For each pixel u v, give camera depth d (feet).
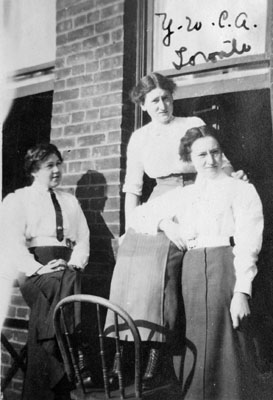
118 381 7.16
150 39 8.16
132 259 7.33
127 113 8.22
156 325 6.93
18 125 9.56
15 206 8.23
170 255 7.07
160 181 7.55
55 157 8.37
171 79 7.70
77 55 8.71
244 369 6.48
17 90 9.54
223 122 7.29
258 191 6.86
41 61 9.30
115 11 8.29
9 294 8.73
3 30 9.45
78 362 7.32
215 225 6.86
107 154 8.26
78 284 7.89
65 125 8.78
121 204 8.11
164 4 8.02
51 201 8.23
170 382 6.86
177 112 7.80
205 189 7.04
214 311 6.66
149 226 7.33
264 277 6.64
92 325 7.87
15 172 9.53
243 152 7.04
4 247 8.18
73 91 8.72
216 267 6.73
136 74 8.25
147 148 7.72
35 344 7.85
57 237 8.10
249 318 6.50
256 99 7.06
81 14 8.70
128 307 7.15
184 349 6.84
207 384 6.59
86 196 8.44
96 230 8.29
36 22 9.34
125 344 7.32
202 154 7.07
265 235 6.71
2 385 8.73
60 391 7.69
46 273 7.89
